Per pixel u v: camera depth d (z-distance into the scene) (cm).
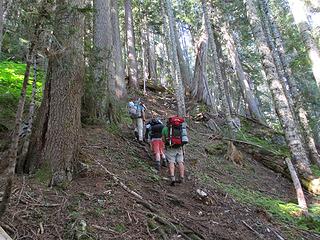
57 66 597
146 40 2955
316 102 2459
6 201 363
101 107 969
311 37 1439
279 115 1084
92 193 545
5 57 920
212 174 962
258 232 632
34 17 373
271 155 1279
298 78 2564
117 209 521
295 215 779
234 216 664
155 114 1680
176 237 505
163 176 775
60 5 426
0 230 340
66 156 576
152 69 2867
